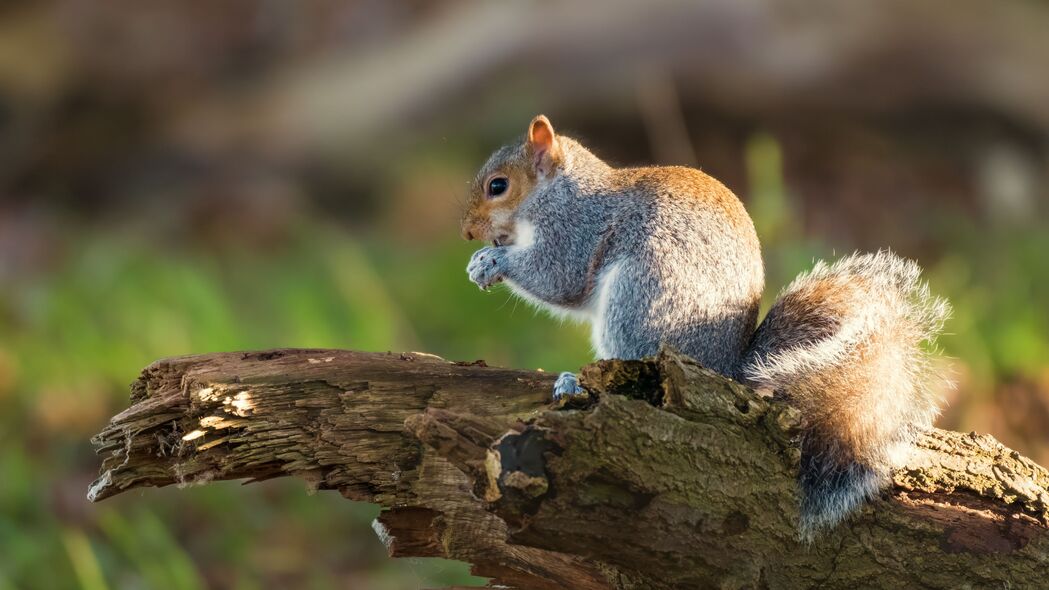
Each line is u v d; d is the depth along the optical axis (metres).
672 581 5.59
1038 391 11.98
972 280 14.83
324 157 20.20
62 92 20.86
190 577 10.29
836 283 7.17
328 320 14.19
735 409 5.59
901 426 6.38
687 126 19.89
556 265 8.18
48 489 11.70
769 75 19.41
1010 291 14.21
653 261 7.36
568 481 5.25
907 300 6.86
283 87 20.95
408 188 19.41
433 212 18.69
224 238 18.84
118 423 6.02
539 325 13.90
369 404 6.14
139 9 21.47
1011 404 11.91
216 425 5.98
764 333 7.19
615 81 19.70
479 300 14.27
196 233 19.05
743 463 5.56
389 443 6.09
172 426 6.07
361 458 6.06
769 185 15.49
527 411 6.26
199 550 11.14
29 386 13.44
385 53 21.00
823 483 6.04
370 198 20.12
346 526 11.59
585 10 19.69
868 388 6.42
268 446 6.04
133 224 19.25
